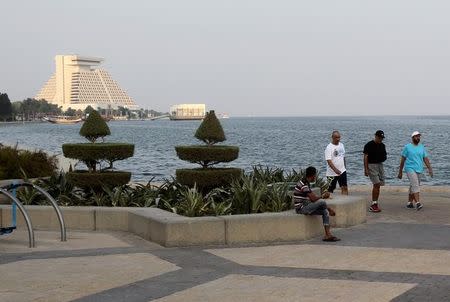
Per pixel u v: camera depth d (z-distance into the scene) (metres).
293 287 7.43
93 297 7.04
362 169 41.97
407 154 15.06
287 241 10.79
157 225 10.67
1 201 14.33
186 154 13.90
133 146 14.39
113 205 13.32
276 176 16.61
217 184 13.76
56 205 11.15
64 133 147.12
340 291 7.20
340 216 12.24
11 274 8.22
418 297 6.89
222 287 7.48
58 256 9.54
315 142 90.25
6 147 20.62
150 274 8.22
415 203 14.97
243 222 10.62
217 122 14.12
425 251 9.65
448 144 80.38
